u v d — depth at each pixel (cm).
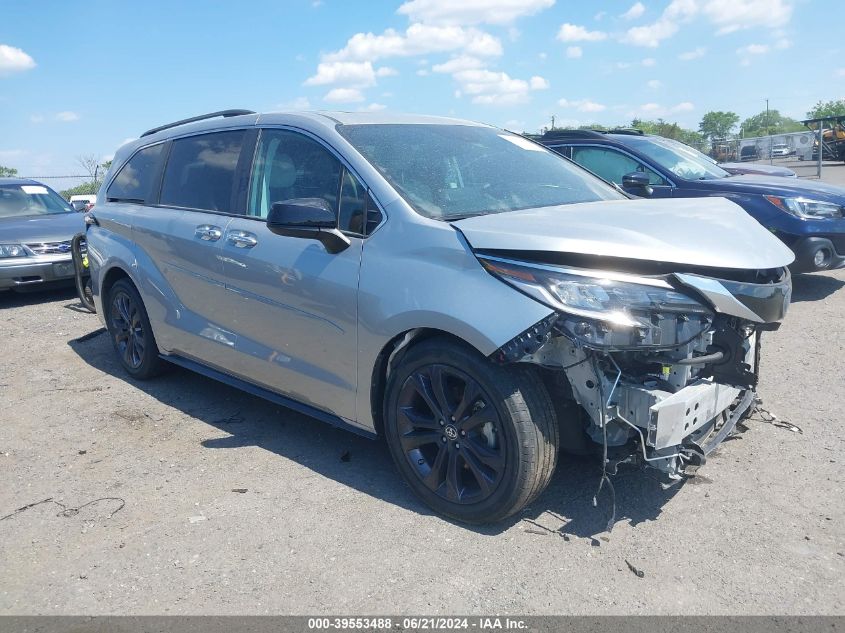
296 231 359
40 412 506
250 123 455
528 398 309
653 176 816
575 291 293
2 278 866
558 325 292
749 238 336
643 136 895
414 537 327
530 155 455
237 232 431
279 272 395
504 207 378
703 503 347
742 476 372
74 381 573
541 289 296
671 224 329
